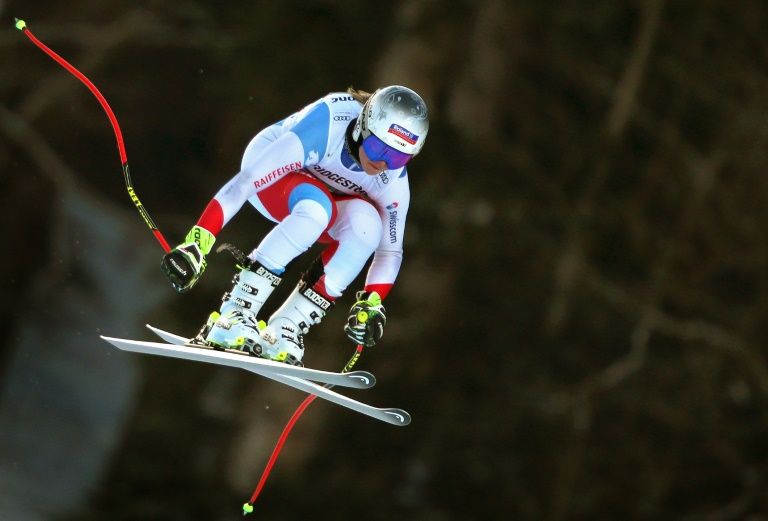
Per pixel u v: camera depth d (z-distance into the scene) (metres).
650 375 62.06
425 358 60.34
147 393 61.62
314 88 62.00
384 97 19.08
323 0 61.47
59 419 60.59
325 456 59.62
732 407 62.50
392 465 60.09
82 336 61.28
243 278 19.77
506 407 60.81
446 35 60.06
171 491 60.34
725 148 64.19
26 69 62.69
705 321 62.81
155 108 63.56
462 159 60.78
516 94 61.66
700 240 63.62
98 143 63.44
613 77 63.16
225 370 61.94
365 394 59.94
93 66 63.16
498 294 61.00
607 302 62.12
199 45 62.81
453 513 60.06
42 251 61.03
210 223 19.14
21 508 57.34
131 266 62.06
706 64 64.12
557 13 61.84
